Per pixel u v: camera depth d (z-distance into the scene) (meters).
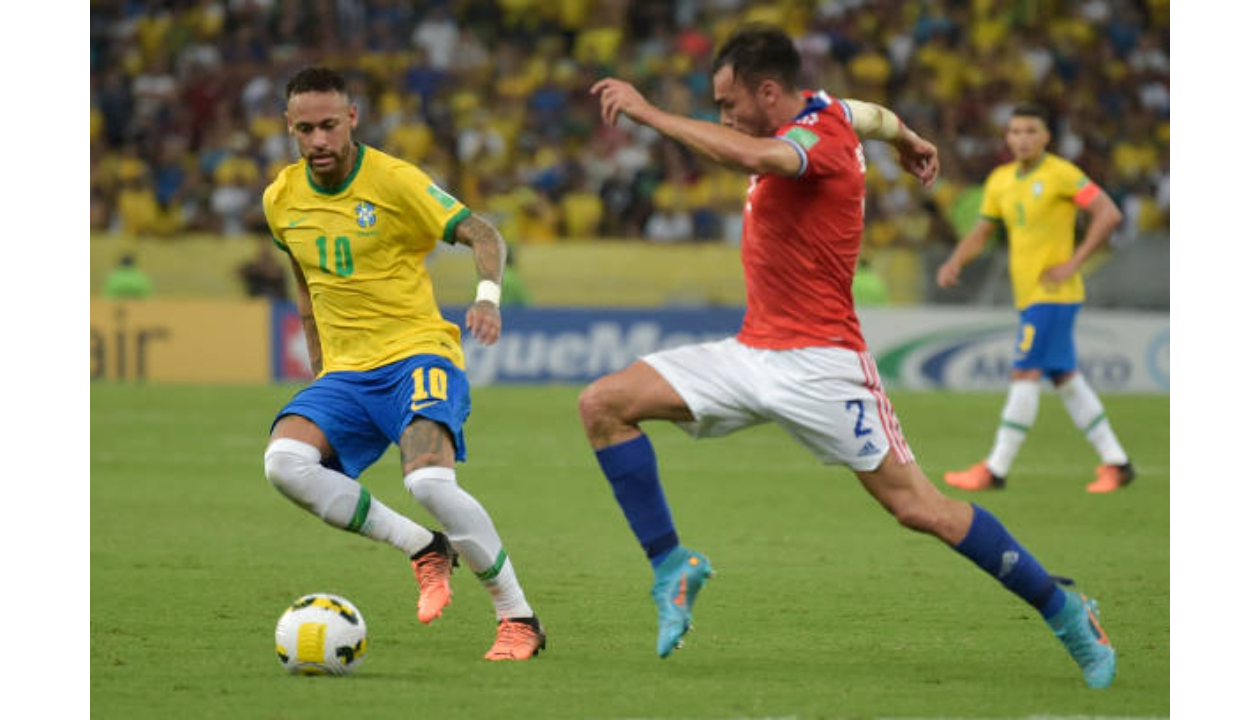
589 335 69.69
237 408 58.00
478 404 60.44
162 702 17.14
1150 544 30.61
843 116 18.16
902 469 18.27
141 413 56.19
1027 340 38.09
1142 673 19.12
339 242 20.30
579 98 91.38
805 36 94.44
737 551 29.41
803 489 39.25
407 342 20.47
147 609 23.16
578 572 26.91
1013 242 37.94
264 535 31.06
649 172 83.62
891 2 97.25
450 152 86.69
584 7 96.75
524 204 82.19
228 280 75.19
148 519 33.16
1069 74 94.19
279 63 90.75
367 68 91.56
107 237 75.31
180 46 92.25
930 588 25.47
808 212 17.86
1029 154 37.00
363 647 18.78
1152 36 97.06
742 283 74.88
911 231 81.12
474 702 17.19
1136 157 90.75
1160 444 49.78
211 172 84.31
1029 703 17.33
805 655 20.16
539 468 42.72
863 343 18.52
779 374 18.09
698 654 20.17
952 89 93.31
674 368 18.42
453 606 23.70
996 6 97.38
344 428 20.31
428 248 20.69
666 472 43.00
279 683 18.16
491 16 96.44
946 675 18.91
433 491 19.22
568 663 19.50
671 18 97.81
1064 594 18.20
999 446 38.78
